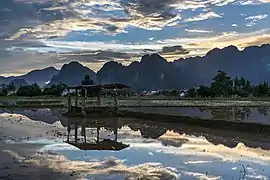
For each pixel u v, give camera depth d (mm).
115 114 44594
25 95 104250
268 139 24656
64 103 67812
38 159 17266
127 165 16031
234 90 98250
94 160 17156
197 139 24984
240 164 16391
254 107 51469
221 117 35625
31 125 35062
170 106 54031
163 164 16297
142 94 113375
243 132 28109
